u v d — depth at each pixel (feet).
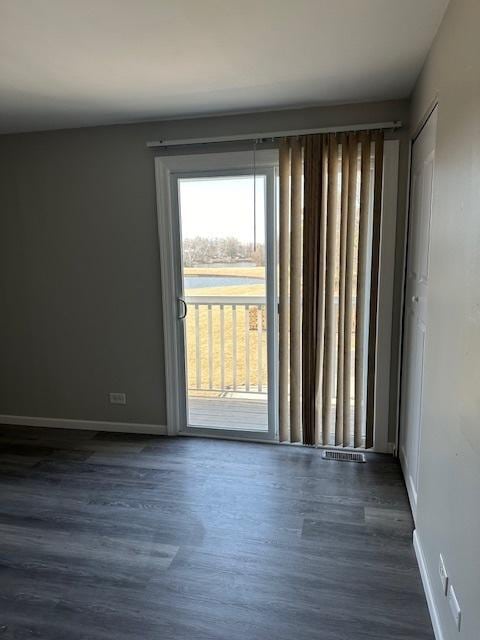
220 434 10.71
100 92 8.04
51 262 10.93
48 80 7.48
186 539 6.98
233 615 5.51
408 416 8.29
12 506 8.00
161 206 10.00
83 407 11.43
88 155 10.24
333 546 6.76
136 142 9.94
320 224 9.05
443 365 5.13
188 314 12.43
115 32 5.90
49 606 5.71
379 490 8.31
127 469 9.29
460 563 4.28
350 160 8.76
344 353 9.37
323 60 6.85
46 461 9.71
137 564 6.44
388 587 5.93
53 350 11.35
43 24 5.64
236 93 8.17
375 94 8.34
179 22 5.65
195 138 9.57
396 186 8.80
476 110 4.01
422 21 5.68
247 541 6.91
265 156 9.31
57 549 6.81
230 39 6.15
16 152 10.64
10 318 11.46
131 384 11.03
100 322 10.93
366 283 9.31
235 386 12.69
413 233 8.05
